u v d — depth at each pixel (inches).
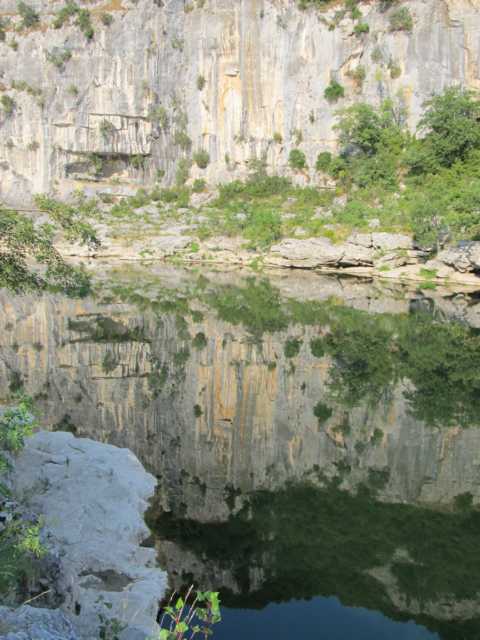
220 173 3152.1
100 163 3373.5
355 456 688.4
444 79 2610.7
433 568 482.0
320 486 616.7
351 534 526.6
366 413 820.6
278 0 2906.0
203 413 819.4
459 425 778.8
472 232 1717.5
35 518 435.8
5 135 3454.7
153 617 386.6
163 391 906.7
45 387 911.0
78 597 366.3
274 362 1059.3
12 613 279.7
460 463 670.5
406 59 2652.6
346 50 2758.4
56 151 3403.1
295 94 2891.2
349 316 1417.3
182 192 3134.8
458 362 1054.4
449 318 1390.3
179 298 1648.6
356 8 2733.8
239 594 438.0
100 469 539.2
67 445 595.8
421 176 2426.2
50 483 506.3
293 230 2229.3
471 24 2568.9
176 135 3250.5
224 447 706.2
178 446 703.7
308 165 2878.9
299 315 1435.8
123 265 2294.5
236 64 3065.9
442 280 1838.1
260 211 2427.4
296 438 740.0
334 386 934.4
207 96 3152.1
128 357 1085.8
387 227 1977.1
